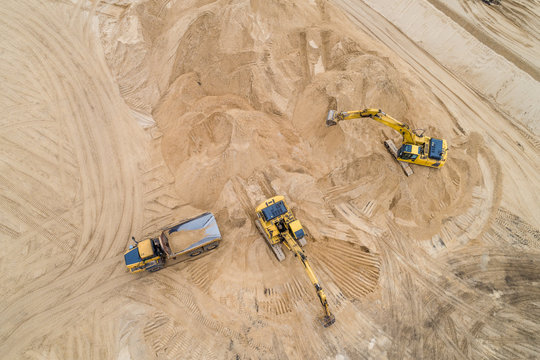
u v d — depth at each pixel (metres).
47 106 25.14
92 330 18.64
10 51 27.08
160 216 21.86
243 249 20.78
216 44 24.73
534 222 23.56
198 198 22.22
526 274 21.59
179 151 23.17
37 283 19.77
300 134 23.97
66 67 26.62
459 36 30.64
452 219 23.30
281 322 19.06
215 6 25.61
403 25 32.19
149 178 23.05
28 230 21.16
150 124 24.97
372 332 19.19
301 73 25.34
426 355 18.84
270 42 25.05
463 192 24.38
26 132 24.12
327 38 27.16
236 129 21.91
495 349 19.28
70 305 19.28
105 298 19.53
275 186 22.14
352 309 19.72
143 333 18.61
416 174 23.58
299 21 27.09
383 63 26.44
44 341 18.36
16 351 18.14
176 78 25.59
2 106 24.98
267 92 24.19
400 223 22.55
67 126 24.50
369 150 23.44
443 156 22.83
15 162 23.06
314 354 18.42
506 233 22.98
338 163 23.36
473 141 26.52
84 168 23.20
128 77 26.30
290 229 19.52
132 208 22.06
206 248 20.53
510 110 28.47
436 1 32.59
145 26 27.22
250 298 19.59
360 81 24.47
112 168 23.30
